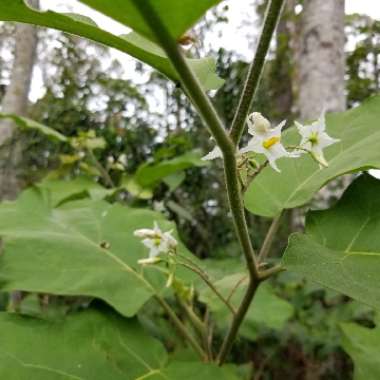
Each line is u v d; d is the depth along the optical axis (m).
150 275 0.19
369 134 0.17
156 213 0.23
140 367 0.15
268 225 0.45
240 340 0.34
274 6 0.10
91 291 0.17
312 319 0.35
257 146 0.13
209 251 0.45
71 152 0.50
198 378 0.15
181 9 0.08
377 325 0.20
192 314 0.19
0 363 0.13
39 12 0.10
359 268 0.12
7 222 0.20
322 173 0.17
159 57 0.11
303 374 0.39
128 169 0.50
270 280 0.40
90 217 0.22
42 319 0.15
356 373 0.18
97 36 0.11
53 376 0.14
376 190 0.15
